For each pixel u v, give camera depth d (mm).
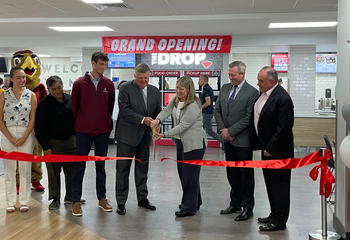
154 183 5836
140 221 4078
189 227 3902
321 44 9680
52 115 4492
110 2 6840
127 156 4301
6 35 10344
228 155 4215
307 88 9945
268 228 3799
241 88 4074
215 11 7574
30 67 5219
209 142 10141
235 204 4344
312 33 9602
